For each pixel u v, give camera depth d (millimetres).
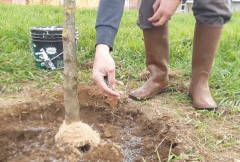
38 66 3502
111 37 1823
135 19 6547
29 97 2744
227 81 3031
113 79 1769
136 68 3496
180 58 3840
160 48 2672
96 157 1979
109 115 2561
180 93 2893
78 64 3629
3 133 2250
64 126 2039
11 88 2924
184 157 1887
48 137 2217
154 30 2580
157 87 2805
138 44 4055
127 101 2703
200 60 2547
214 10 2357
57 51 3463
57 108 2588
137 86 3078
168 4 2205
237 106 2641
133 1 13383
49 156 1985
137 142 2211
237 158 1916
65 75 1935
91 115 2590
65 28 1839
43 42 3400
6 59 3414
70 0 1800
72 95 1963
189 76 3309
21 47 4031
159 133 2211
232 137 2152
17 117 2465
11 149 2104
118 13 1860
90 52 3904
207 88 2617
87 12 7363
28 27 4562
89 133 2043
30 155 2023
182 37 4473
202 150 1983
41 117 2516
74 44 1876
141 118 2469
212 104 2541
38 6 7961
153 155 2035
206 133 2186
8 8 6836
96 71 1755
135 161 1994
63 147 1998
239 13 9219
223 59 3691
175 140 2080
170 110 2541
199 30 2465
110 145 2104
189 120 2342
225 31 5043
